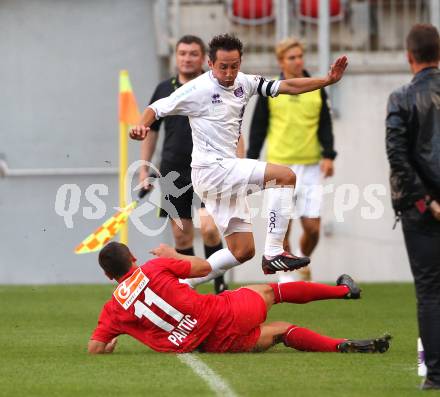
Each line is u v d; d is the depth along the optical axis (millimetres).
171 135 34438
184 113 27250
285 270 27734
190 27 52062
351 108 50375
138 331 25609
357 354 25312
